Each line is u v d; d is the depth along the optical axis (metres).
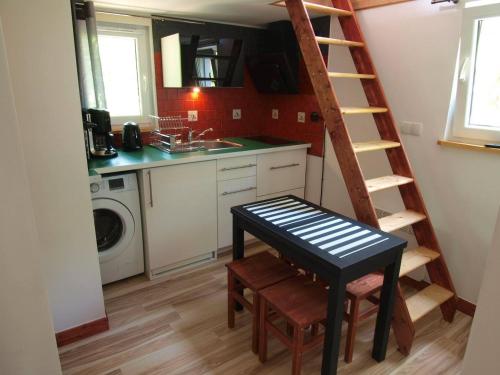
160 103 3.23
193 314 2.36
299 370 1.71
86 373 1.86
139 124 3.18
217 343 2.09
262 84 3.62
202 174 2.80
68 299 2.02
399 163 2.36
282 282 1.93
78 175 1.88
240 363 1.94
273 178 3.28
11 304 0.79
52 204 1.84
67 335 2.06
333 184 3.29
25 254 0.78
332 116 2.05
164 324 2.26
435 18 2.26
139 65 3.08
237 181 3.03
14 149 0.73
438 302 2.18
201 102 3.46
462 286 2.40
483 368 0.66
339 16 2.48
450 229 2.40
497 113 2.13
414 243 2.64
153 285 2.70
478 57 2.13
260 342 1.92
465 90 2.20
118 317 2.31
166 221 2.70
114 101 3.05
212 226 2.97
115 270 2.63
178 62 2.92
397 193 2.69
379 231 1.86
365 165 2.85
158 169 2.57
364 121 2.77
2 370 0.82
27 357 0.84
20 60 1.61
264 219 2.01
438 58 2.28
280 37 3.32
